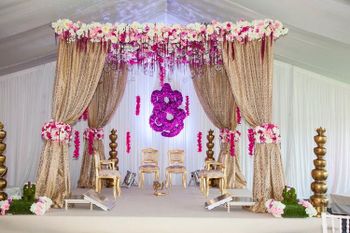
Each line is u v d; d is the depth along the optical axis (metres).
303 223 5.30
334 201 8.39
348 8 5.68
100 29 6.16
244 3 6.69
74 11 6.90
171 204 6.46
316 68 9.36
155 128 10.34
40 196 5.84
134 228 5.30
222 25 6.07
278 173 5.88
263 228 5.29
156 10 8.70
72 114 6.12
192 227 5.30
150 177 10.36
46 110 10.18
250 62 6.02
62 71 6.16
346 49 7.29
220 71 9.10
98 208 5.97
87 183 9.04
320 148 5.71
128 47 7.05
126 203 6.54
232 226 5.30
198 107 10.45
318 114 10.08
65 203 5.78
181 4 8.04
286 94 10.17
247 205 5.79
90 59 6.18
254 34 5.98
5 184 5.74
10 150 10.05
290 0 6.04
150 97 10.47
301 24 6.67
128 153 10.38
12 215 5.38
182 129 10.41
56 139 6.04
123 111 10.43
